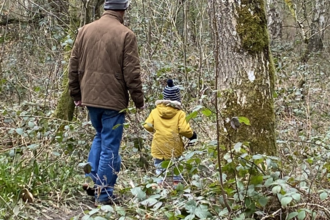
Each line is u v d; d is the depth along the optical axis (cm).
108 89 392
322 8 1459
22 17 923
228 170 311
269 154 358
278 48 1353
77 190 440
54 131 496
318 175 380
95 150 415
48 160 457
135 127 531
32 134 468
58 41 841
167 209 329
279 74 914
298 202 318
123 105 403
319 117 687
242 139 356
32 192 406
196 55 870
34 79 773
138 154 561
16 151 447
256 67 363
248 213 300
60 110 556
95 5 674
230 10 366
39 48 904
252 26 363
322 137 540
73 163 474
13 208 365
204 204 324
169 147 451
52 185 430
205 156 431
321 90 859
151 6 952
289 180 316
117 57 390
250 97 360
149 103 637
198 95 634
